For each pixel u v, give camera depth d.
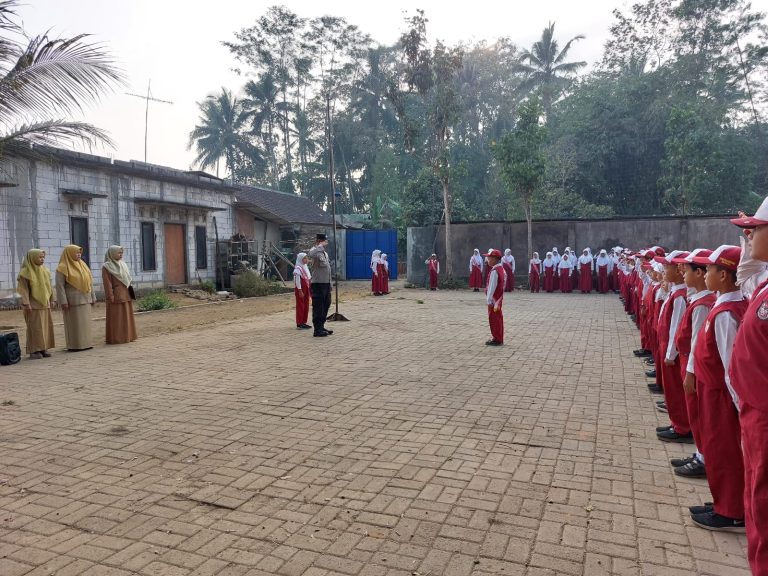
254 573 3.04
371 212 40.31
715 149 28.92
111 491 4.08
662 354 5.15
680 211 30.91
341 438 5.16
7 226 14.73
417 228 25.34
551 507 3.78
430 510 3.74
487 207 42.03
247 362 8.64
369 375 7.68
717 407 3.40
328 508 3.78
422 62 23.72
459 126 47.25
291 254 28.08
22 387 7.17
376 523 3.57
